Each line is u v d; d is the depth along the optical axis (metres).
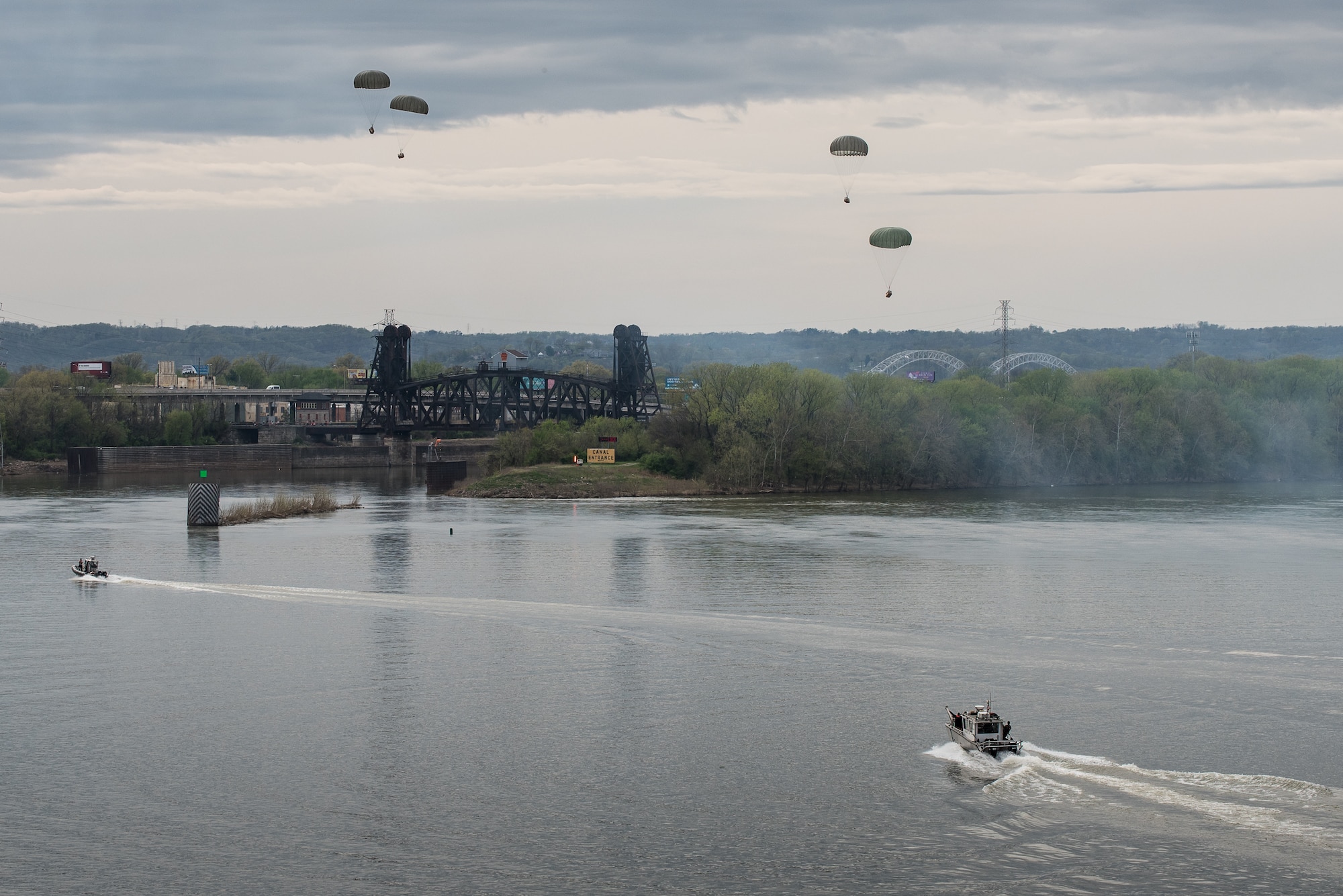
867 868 35.91
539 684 54.53
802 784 42.19
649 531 113.94
